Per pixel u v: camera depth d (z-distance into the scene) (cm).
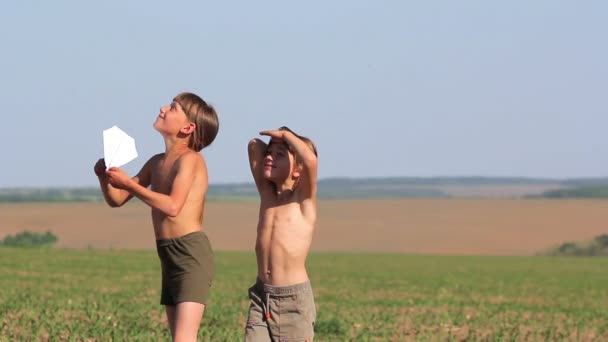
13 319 2819
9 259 7756
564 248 15525
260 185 1482
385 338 2714
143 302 3797
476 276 7688
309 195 1452
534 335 2925
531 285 6612
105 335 2469
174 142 1438
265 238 1454
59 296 4028
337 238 17262
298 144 1423
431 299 4747
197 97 1454
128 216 18738
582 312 4131
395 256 12069
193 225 1407
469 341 2656
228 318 3086
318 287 5669
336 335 2766
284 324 1442
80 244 14788
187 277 1395
